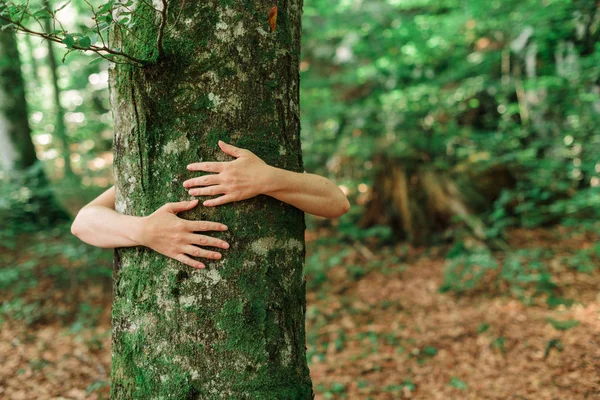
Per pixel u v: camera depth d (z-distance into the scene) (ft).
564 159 18.65
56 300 13.74
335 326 12.60
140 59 4.13
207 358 4.15
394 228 18.85
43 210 17.29
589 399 7.57
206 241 4.11
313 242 19.38
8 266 14.58
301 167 4.69
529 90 20.36
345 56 27.55
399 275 15.93
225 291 4.17
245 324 4.16
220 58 4.14
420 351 10.44
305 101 22.41
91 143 20.85
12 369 9.98
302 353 4.58
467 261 14.25
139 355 4.32
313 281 15.87
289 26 4.50
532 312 11.76
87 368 10.07
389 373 9.65
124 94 4.36
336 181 21.81
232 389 4.13
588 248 15.66
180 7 4.02
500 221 16.05
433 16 21.42
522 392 8.19
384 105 22.74
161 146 4.22
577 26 18.52
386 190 19.06
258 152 4.28
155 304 4.26
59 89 23.59
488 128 23.73
